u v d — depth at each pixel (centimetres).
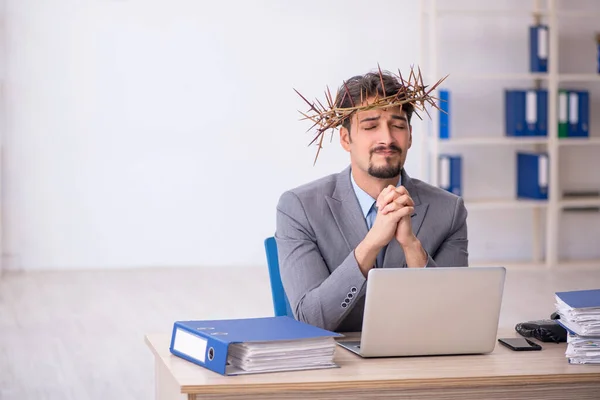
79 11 884
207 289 803
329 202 314
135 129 905
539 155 901
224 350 238
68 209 902
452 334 265
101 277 863
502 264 930
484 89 936
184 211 923
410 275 257
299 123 926
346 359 261
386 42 927
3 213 888
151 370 541
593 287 812
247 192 930
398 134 296
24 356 573
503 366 255
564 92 894
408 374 243
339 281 286
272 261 342
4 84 875
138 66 899
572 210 971
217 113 916
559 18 939
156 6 896
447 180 880
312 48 920
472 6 935
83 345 602
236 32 909
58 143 892
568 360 262
